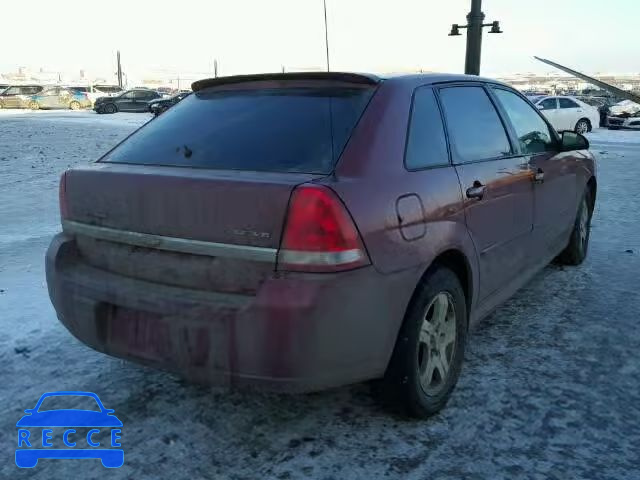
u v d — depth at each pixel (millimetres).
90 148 15836
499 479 2602
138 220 2729
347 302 2459
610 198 9453
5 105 44906
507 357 3744
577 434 2926
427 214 2883
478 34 16281
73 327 2920
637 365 3646
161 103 34812
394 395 2875
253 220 2455
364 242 2520
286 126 2928
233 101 3277
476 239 3318
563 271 5512
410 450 2803
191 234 2582
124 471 2656
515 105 4348
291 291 2381
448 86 3539
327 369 2477
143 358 2666
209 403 3215
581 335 4078
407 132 2996
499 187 3598
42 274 5277
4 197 9125
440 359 3086
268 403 3219
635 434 2932
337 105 2973
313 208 2402
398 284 2674
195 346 2516
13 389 3346
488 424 3012
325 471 2654
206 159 2873
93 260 2951
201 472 2648
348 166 2658
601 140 21656
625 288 5035
